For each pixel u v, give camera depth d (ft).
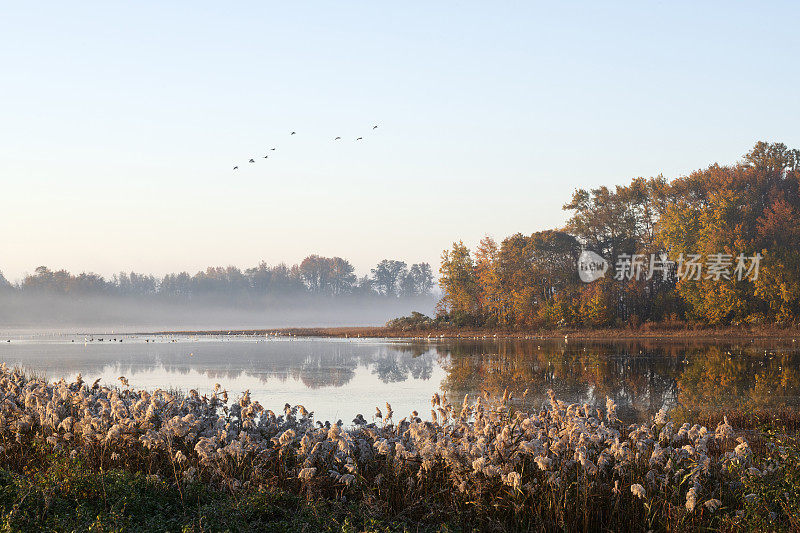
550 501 32.68
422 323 315.99
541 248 295.07
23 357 173.37
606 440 37.09
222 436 39.65
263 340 263.49
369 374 124.16
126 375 124.98
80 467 36.58
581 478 34.09
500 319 296.71
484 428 38.29
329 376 121.29
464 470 34.83
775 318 243.40
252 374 125.90
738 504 33.45
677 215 264.52
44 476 35.45
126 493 33.22
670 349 174.60
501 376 116.78
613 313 269.85
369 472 38.27
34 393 48.34
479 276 320.50
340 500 35.22
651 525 31.96
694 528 31.58
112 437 41.01
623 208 300.40
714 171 294.66
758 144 293.84
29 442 45.37
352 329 345.31
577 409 40.98
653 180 302.04
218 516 31.48
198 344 234.79
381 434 42.09
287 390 100.48
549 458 34.96
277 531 30.63
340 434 37.86
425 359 157.48
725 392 93.35
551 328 272.72
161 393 48.11
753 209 269.44
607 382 106.11
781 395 89.71
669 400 86.84
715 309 244.83
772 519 30.53
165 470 39.65
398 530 31.14
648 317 278.67
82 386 57.00
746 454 35.14
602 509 33.19
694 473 33.63
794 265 236.63
